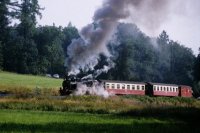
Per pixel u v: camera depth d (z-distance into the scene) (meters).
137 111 35.22
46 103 37.28
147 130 22.05
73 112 35.34
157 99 58.44
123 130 21.44
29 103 36.94
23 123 22.73
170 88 64.69
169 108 37.16
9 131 18.80
